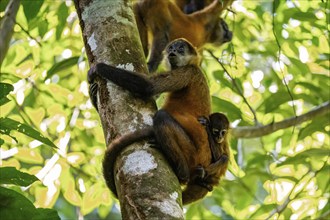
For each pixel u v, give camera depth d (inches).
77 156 551.8
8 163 526.6
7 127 286.2
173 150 293.7
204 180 349.7
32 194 549.3
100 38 310.2
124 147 273.4
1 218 266.4
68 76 575.5
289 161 492.1
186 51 385.4
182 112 351.9
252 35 590.9
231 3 523.5
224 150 365.7
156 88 341.4
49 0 565.3
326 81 553.0
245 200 527.8
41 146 537.0
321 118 507.5
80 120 570.3
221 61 533.6
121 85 294.2
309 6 548.4
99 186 541.3
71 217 625.6
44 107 563.2
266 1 609.6
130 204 247.6
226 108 520.4
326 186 498.9
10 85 277.9
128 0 327.3
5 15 463.8
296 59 550.0
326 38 530.9
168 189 252.2
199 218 546.3
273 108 516.1
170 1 504.4
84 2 325.4
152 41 500.7
